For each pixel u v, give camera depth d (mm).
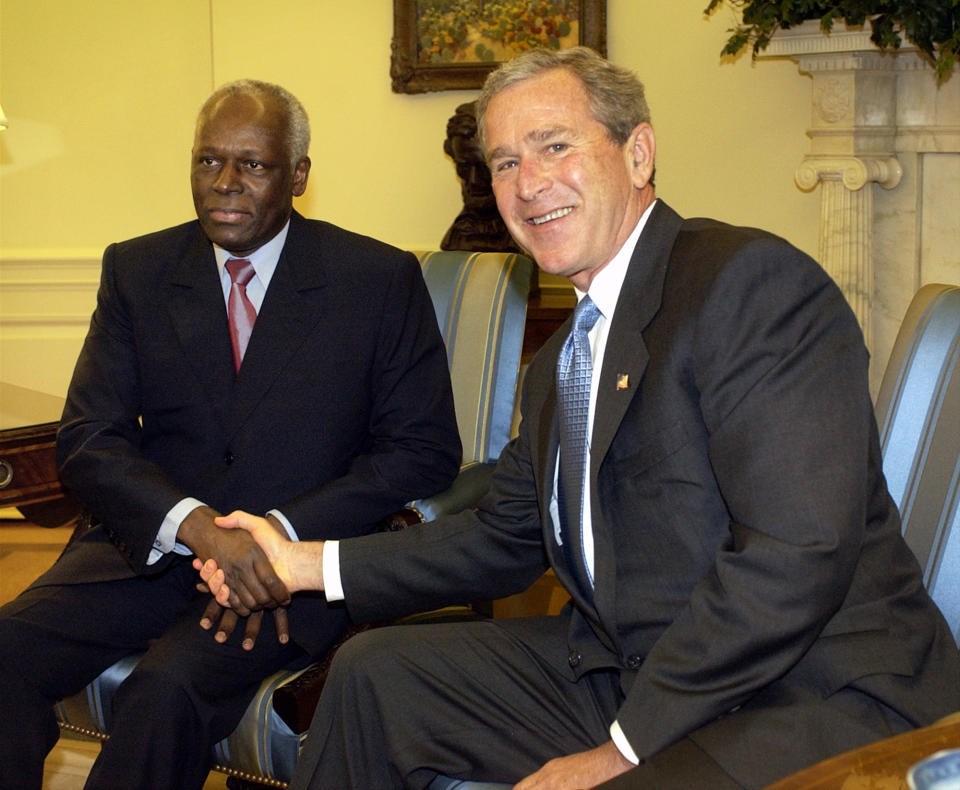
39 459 2826
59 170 5043
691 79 4473
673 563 1741
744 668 1543
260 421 2471
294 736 2162
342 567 2150
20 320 5062
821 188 4070
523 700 1929
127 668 2359
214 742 2184
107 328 2605
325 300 2543
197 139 2479
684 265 1795
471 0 4555
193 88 4949
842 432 1586
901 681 1571
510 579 2156
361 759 1930
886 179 3941
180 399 2508
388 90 4766
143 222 5066
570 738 1867
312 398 2496
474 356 2924
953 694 1577
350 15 4750
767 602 1526
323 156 4867
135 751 2102
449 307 2984
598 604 1811
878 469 1755
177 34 4914
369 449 2637
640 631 1785
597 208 1862
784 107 4375
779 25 3822
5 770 2207
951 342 1891
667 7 4453
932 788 941
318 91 4828
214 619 2266
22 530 4934
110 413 2555
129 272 2598
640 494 1771
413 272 2650
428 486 2531
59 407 3098
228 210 2447
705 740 1527
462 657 1981
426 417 2566
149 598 2449
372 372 2578
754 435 1608
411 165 4801
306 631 2309
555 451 1968
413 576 2121
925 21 3486
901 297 4062
